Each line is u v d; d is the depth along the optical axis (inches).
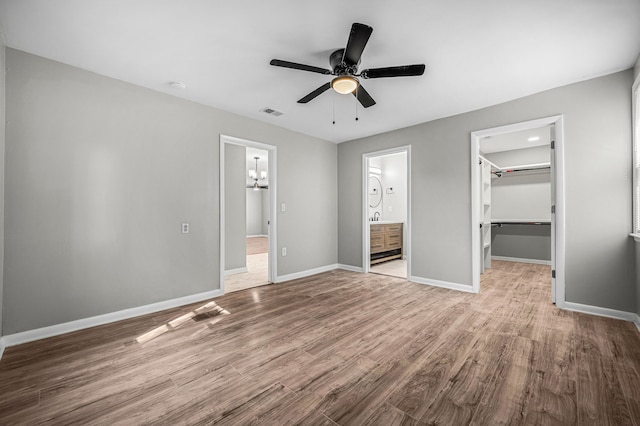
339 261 201.2
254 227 477.1
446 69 98.7
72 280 94.7
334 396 59.6
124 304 105.6
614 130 101.7
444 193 146.3
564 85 111.1
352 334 90.4
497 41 83.0
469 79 106.0
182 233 121.7
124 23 75.1
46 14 70.9
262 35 80.7
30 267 87.3
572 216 109.9
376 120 151.8
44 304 89.6
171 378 66.6
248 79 106.5
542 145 208.4
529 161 215.0
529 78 105.6
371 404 56.9
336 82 83.8
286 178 167.8
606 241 103.3
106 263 101.7
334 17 73.1
